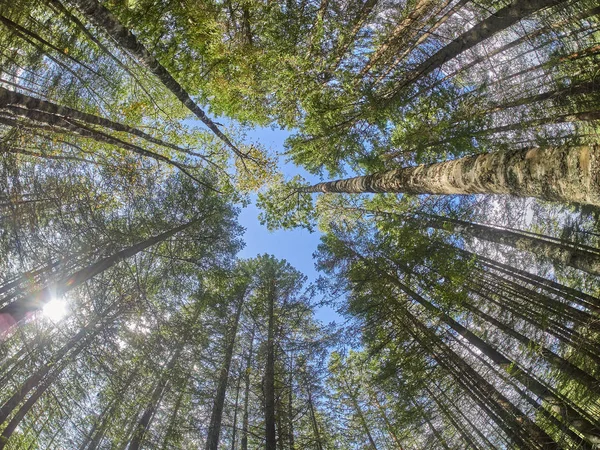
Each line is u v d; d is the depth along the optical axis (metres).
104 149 10.31
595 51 5.80
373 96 8.88
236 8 8.28
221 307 14.16
